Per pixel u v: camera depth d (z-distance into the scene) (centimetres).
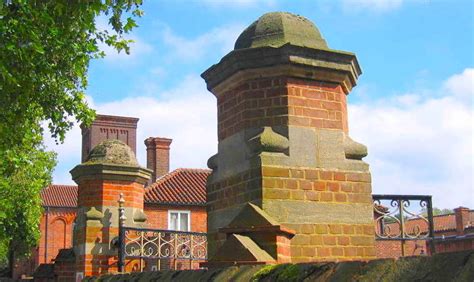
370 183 676
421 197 933
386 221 947
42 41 892
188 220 3198
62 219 5122
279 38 686
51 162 2478
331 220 643
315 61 673
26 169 2202
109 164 1434
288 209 625
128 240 1435
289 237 598
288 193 630
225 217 680
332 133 675
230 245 543
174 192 3272
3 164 1178
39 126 1273
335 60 684
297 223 625
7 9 790
